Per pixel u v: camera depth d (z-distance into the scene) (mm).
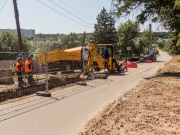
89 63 17531
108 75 19844
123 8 18969
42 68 21094
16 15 14992
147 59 43562
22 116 7387
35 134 5906
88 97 10367
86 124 6602
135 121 6414
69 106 8695
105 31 59500
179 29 17031
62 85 14391
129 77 18266
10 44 55281
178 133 5539
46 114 7625
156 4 18188
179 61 36156
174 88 11531
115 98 10102
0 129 6242
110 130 5730
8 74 15078
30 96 10578
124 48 46656
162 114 7070
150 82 13867
